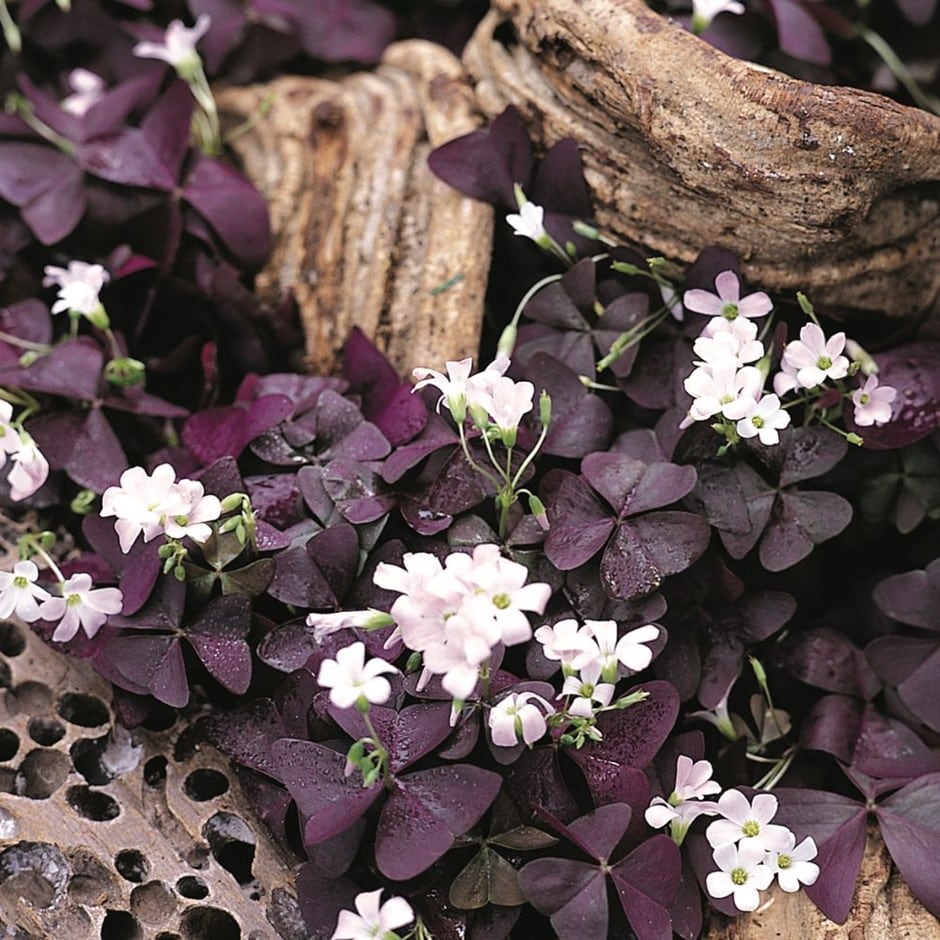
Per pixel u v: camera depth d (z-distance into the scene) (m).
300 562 1.33
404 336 1.43
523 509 1.35
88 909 1.31
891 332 1.42
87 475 1.39
